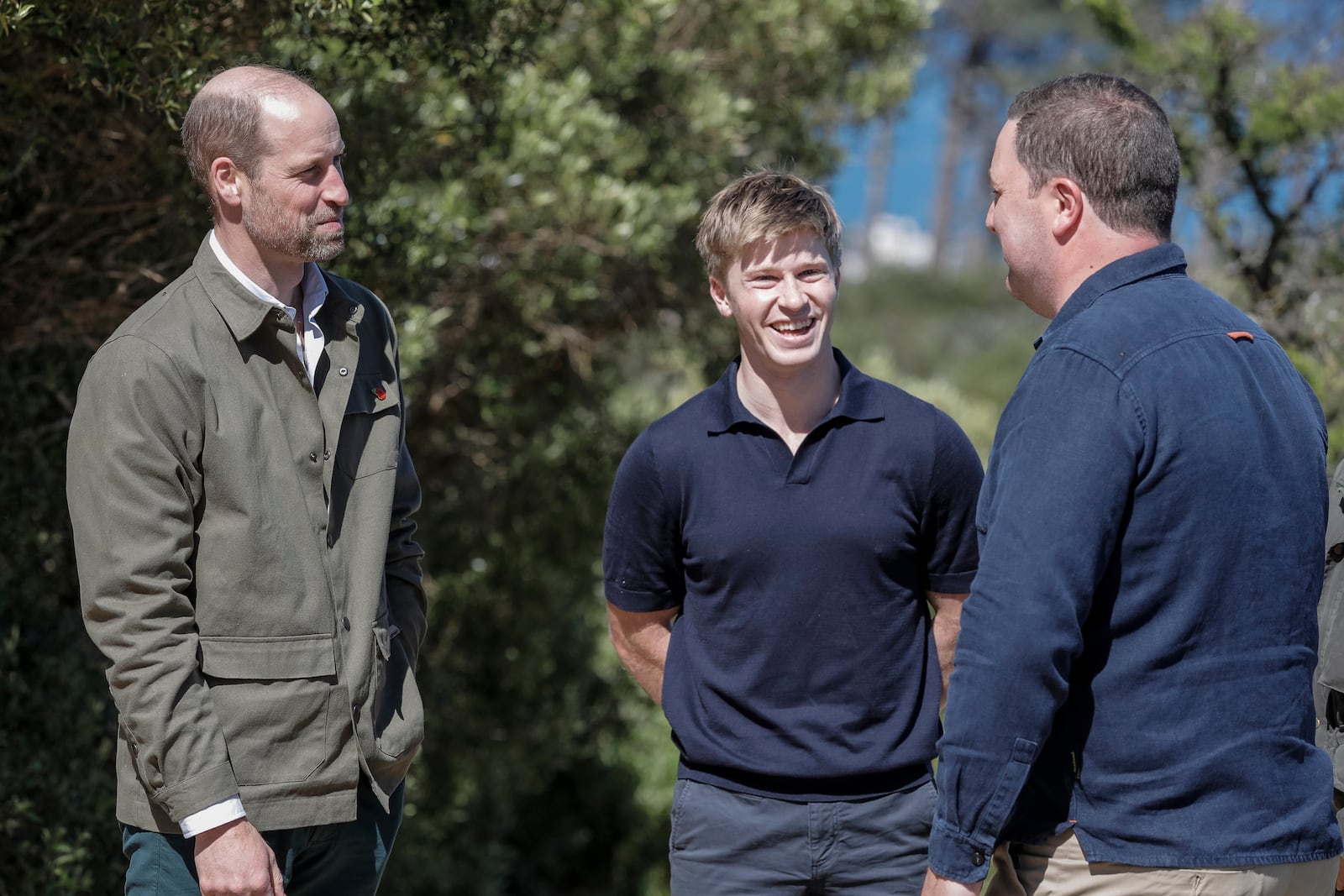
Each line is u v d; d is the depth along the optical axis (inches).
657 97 412.5
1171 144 140.9
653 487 183.8
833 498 175.5
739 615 178.1
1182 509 129.6
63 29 216.4
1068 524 127.6
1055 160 141.2
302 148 156.8
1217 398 131.3
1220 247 401.4
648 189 380.2
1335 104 378.9
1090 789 134.4
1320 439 140.0
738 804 178.2
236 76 159.0
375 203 299.4
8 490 275.4
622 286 424.5
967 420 631.8
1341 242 393.1
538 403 445.4
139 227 284.4
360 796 169.6
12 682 273.3
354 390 167.9
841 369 185.0
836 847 176.7
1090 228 141.0
